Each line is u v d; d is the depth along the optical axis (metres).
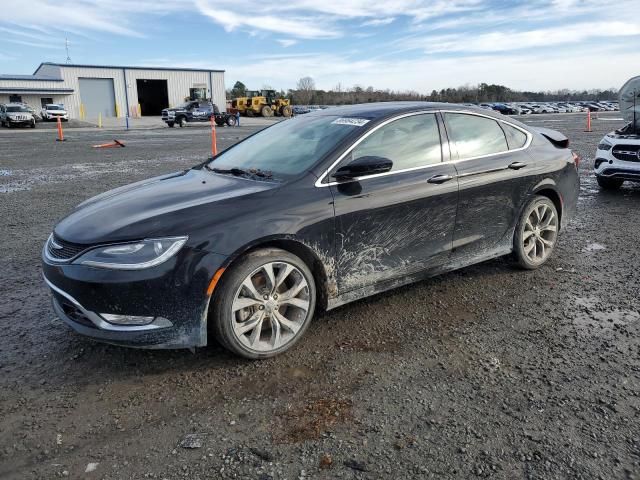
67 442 2.62
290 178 3.60
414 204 3.96
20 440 2.64
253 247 3.33
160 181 4.17
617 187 9.43
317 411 2.85
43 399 3.00
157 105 62.81
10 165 13.95
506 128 4.82
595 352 3.48
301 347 3.58
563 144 5.47
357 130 3.87
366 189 3.73
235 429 2.71
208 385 3.12
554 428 2.68
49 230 6.86
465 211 4.32
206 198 3.43
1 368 3.34
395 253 3.96
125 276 3.00
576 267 5.17
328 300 3.69
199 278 3.09
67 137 26.14
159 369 3.31
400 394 3.00
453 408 2.86
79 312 3.17
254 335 3.34
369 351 3.52
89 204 3.79
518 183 4.68
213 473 2.39
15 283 4.88
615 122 36.69
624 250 5.73
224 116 39.75
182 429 2.72
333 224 3.56
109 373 3.27
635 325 3.87
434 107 4.36
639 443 2.56
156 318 3.08
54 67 54.12
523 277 4.89
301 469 2.41
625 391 3.01
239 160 4.28
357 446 2.56
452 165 4.26
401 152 4.02
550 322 3.94
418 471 2.38
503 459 2.45
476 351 3.51
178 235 3.08
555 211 5.13
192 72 61.50
